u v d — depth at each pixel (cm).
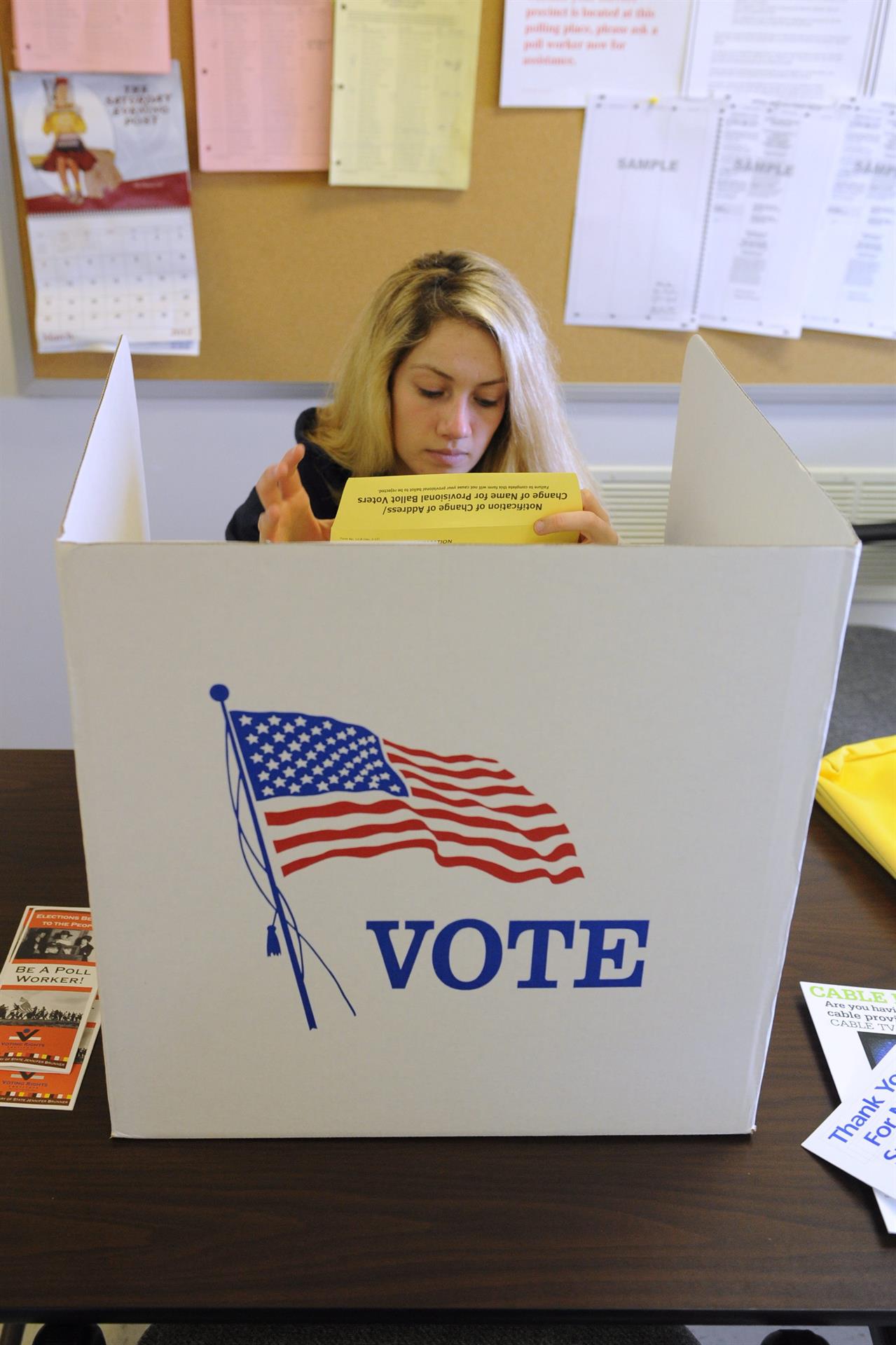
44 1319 59
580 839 60
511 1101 68
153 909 60
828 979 81
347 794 58
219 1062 65
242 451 219
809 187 204
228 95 192
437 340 153
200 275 205
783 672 56
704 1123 69
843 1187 67
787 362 219
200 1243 62
